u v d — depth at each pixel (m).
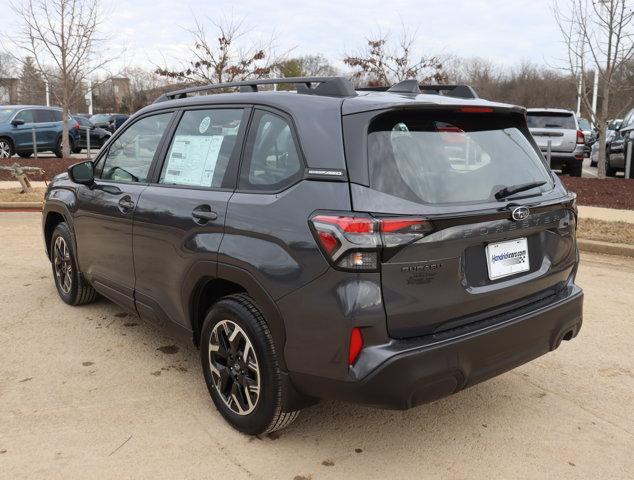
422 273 2.74
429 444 3.28
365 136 2.84
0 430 3.30
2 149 18.77
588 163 24.16
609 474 3.03
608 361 4.42
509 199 3.10
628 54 13.77
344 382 2.73
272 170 3.16
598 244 7.85
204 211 3.40
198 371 4.10
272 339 3.03
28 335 4.68
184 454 3.12
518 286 3.13
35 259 7.01
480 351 2.89
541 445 3.29
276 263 2.92
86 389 3.81
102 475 2.93
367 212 2.69
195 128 3.80
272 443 3.24
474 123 3.27
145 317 4.14
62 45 17.44
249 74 13.67
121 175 4.39
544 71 43.19
